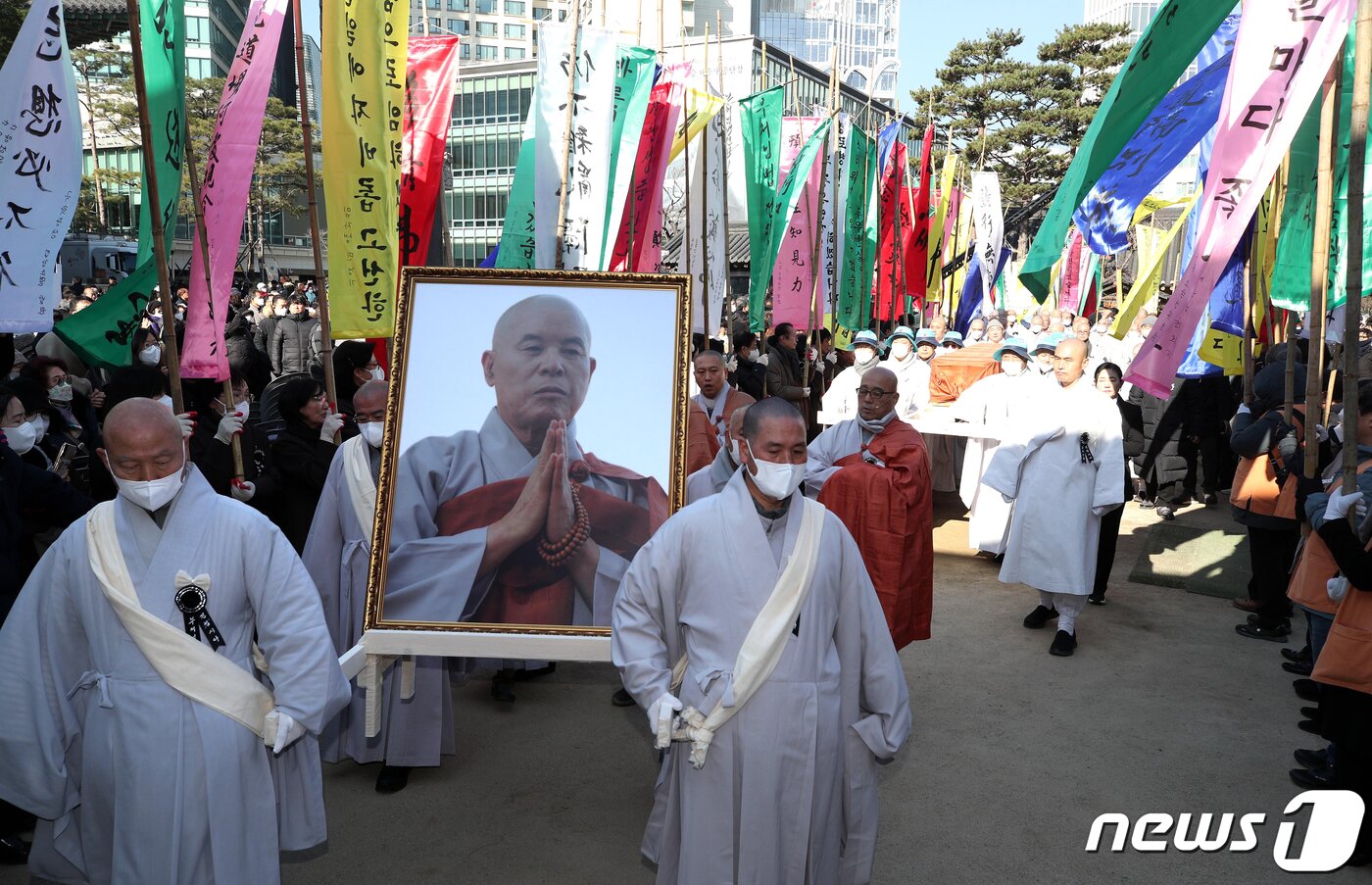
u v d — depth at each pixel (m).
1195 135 5.36
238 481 4.34
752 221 8.60
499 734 4.76
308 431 4.76
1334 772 3.92
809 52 85.56
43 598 2.55
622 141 6.29
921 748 4.61
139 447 2.43
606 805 4.07
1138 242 13.93
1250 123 3.89
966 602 6.96
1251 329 5.91
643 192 6.88
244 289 26.11
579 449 3.28
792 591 2.56
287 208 43.09
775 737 2.53
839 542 2.69
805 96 36.78
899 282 11.85
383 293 4.95
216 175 4.29
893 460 4.56
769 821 2.54
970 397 7.98
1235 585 7.32
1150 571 7.70
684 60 8.48
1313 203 4.72
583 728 4.84
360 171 4.87
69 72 3.81
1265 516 6.00
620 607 2.72
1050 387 6.06
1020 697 5.23
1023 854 3.70
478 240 39.59
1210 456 9.77
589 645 3.11
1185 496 10.12
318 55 5.58
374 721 3.16
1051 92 44.66
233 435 4.33
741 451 2.60
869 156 10.43
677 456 3.29
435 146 5.53
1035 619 6.41
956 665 5.70
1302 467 4.43
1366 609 3.56
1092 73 44.47
